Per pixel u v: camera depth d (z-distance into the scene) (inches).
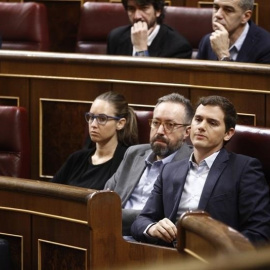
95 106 237.0
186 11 319.0
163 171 201.2
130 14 300.4
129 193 215.9
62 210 193.9
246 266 63.6
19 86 282.8
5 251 201.9
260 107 242.1
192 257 135.3
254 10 346.3
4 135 257.4
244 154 206.8
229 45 278.7
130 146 229.6
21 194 203.0
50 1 366.6
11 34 328.5
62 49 367.9
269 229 186.1
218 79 247.9
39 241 201.5
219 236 124.2
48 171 282.8
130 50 303.6
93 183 233.9
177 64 253.8
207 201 189.6
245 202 188.1
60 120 279.0
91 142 250.7
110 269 179.8
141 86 262.5
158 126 215.9
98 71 269.6
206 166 194.5
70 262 195.3
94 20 330.3
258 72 239.8
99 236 178.9
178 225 139.3
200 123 195.5
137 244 180.9
